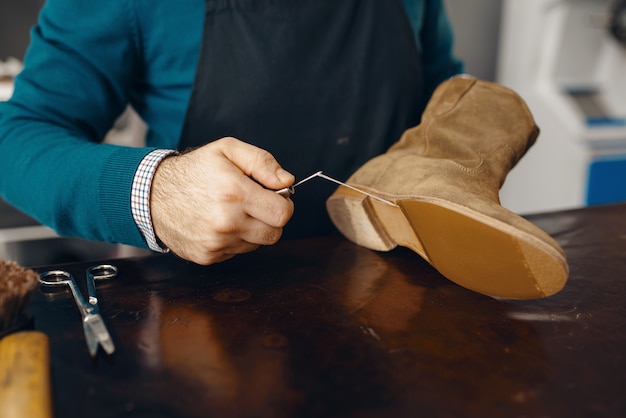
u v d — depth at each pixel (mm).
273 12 761
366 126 844
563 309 508
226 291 541
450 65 1039
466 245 488
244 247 552
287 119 797
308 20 777
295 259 634
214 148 534
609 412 355
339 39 799
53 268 597
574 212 808
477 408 359
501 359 419
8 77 1547
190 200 519
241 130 783
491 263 484
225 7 743
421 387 381
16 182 635
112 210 562
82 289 543
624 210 820
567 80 1877
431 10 983
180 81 782
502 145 638
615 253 649
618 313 499
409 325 473
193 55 762
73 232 637
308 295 533
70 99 724
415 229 542
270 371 399
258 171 524
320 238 712
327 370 401
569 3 1734
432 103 686
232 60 761
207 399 365
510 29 1939
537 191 1965
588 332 463
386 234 627
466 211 464
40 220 633
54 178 593
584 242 686
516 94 677
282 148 806
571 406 362
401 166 606
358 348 433
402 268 609
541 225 748
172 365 405
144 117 853
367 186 614
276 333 457
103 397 366
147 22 736
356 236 669
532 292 487
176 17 736
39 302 511
